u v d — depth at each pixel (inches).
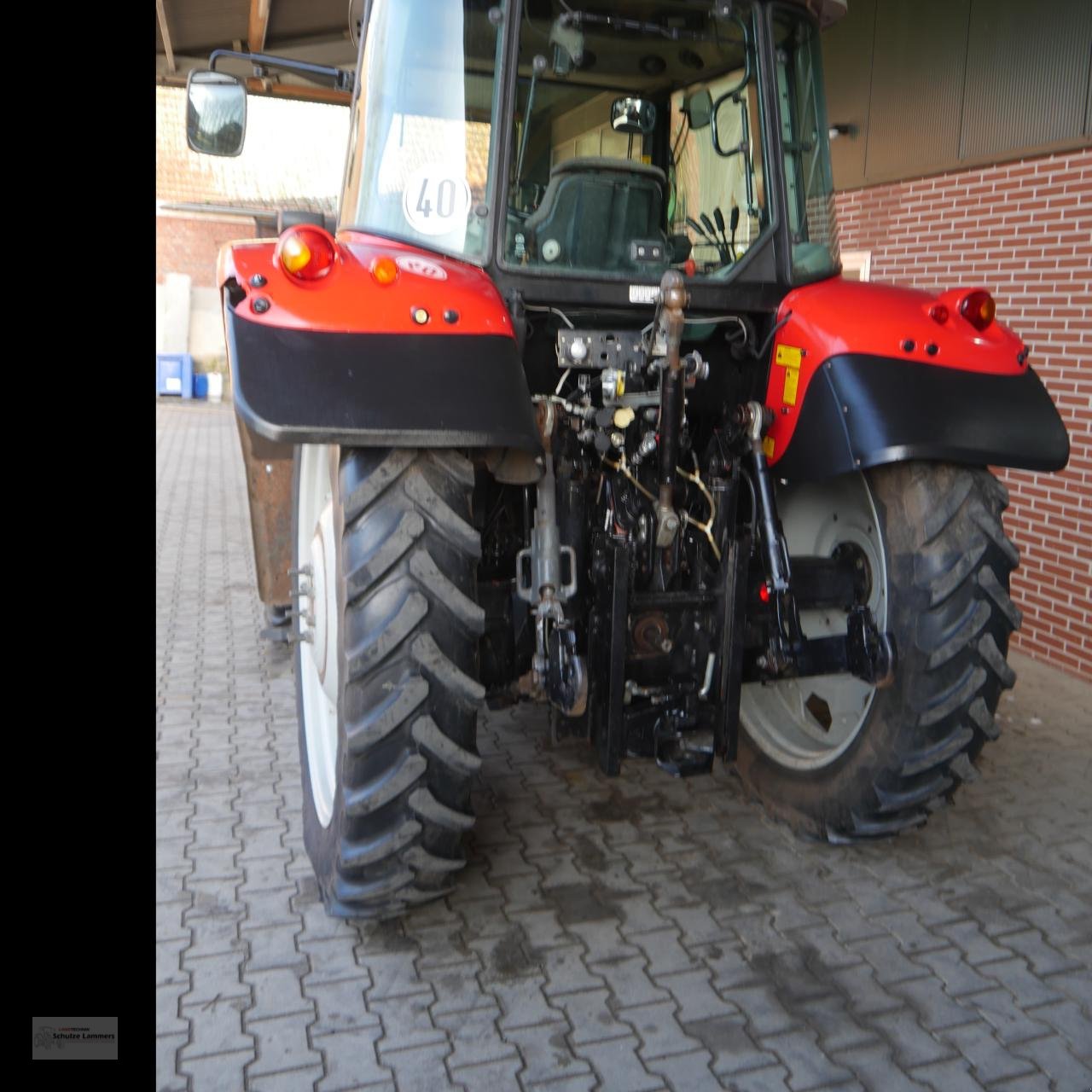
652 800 129.0
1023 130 180.7
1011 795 133.2
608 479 103.3
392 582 86.7
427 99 97.6
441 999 90.9
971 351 102.2
